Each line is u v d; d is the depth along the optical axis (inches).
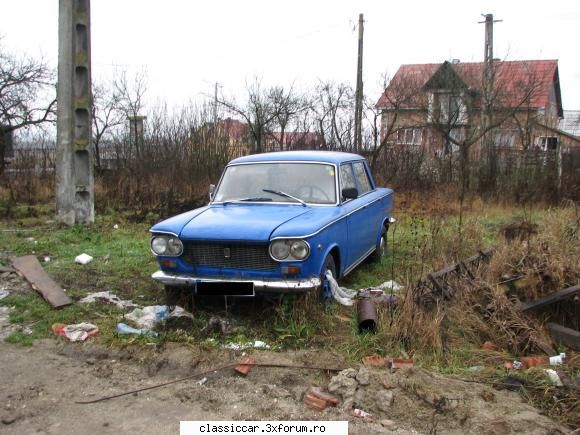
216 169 604.7
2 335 188.4
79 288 237.6
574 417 135.5
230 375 158.2
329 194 232.7
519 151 615.5
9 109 706.2
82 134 383.2
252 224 195.8
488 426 126.7
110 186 527.2
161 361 165.9
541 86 900.0
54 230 367.6
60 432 128.8
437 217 406.0
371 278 259.6
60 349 177.2
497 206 526.9
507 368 163.2
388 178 585.0
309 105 740.0
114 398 145.5
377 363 160.7
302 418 133.9
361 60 847.7
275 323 187.3
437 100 757.3
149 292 233.8
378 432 127.8
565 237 258.2
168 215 432.8
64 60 374.0
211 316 197.9
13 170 623.8
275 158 251.3
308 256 186.5
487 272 214.5
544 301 191.9
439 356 169.0
